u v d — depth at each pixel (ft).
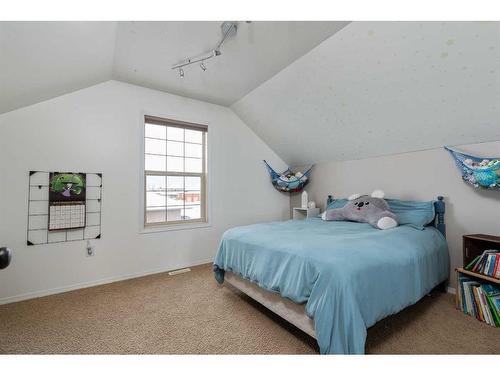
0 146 7.21
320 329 4.22
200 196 11.63
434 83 6.61
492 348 5.00
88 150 8.57
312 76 8.23
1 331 5.74
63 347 5.15
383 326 5.82
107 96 8.98
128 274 9.29
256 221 13.19
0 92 6.13
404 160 9.43
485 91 6.21
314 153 12.40
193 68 8.34
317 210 12.42
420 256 6.02
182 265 10.60
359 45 6.57
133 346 5.17
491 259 6.11
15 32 4.54
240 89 10.07
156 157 10.44
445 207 8.20
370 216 8.44
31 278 7.58
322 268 4.54
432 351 4.89
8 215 7.30
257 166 13.30
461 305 6.59
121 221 9.17
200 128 11.46
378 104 8.05
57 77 6.93
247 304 7.15
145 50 7.16
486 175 6.67
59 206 7.99
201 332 5.69
